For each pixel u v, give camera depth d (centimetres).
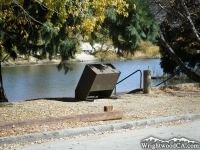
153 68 3916
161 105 1600
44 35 1602
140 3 1823
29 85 2875
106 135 1089
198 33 2395
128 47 1912
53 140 1034
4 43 1680
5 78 3278
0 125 1086
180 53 2753
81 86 1689
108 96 1777
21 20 1515
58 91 2594
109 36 1880
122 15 1780
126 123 1184
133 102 1681
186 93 1944
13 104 1596
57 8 1486
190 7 2450
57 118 1170
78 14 1391
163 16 2334
